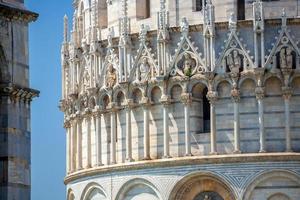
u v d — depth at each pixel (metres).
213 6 141.12
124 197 145.38
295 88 139.25
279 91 139.12
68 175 155.12
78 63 153.50
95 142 149.50
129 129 145.00
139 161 143.12
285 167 137.38
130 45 145.75
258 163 137.88
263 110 138.75
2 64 88.50
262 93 138.25
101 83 148.75
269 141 138.75
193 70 140.88
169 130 142.00
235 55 139.62
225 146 139.12
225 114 139.62
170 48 142.88
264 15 141.88
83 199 151.12
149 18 147.62
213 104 139.62
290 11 141.75
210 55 140.50
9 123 88.12
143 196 143.50
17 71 89.31
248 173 138.00
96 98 148.88
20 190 88.38
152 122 143.50
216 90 140.00
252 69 138.75
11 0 89.50
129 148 144.88
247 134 139.12
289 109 138.62
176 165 140.62
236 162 138.38
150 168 142.38
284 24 139.25
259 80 138.50
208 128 142.00
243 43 139.62
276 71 138.75
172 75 142.00
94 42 149.38
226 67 140.00
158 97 143.12
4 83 88.25
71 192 155.00
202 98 142.25
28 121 89.75
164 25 142.75
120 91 146.25
